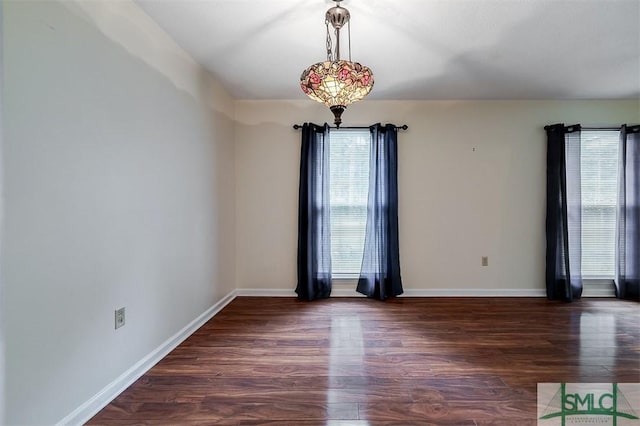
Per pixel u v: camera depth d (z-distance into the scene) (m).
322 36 2.18
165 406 1.56
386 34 2.15
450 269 3.54
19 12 1.16
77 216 1.42
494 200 3.53
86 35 1.46
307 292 3.37
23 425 1.20
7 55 1.13
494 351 2.16
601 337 2.40
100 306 1.56
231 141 3.39
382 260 3.41
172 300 2.21
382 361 2.02
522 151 3.52
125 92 1.72
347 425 1.43
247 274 3.57
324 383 1.76
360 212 3.57
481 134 3.52
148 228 1.93
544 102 3.51
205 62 2.57
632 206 3.39
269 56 2.47
